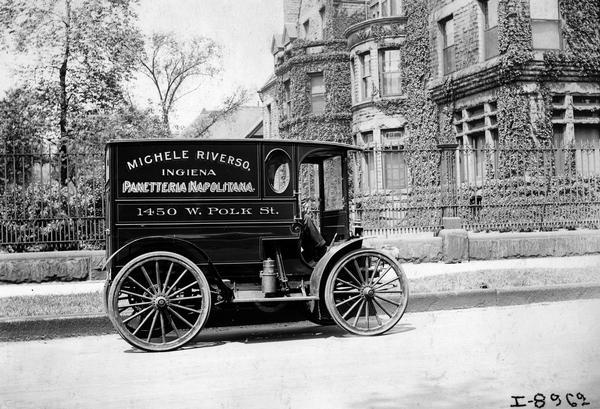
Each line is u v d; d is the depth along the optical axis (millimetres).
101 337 8289
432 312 9492
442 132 25344
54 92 18953
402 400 5109
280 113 35094
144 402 5207
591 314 8664
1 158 12188
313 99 33188
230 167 7656
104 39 19266
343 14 33000
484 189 15008
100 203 12656
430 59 26562
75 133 18781
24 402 5301
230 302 7535
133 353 7211
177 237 7465
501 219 14836
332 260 7859
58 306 9297
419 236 14352
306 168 8820
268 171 7758
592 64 21078
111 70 19766
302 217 8070
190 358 6859
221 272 7672
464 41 24094
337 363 6406
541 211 14930
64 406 5156
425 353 6770
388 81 28594
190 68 21891
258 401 5141
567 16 21422
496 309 9539
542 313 8992
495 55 22375
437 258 14227
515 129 20953
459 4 24344
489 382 5613
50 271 12414
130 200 7414
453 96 24641
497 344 7152
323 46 32594
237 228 7625
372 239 14031
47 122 18672
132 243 7332
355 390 5398
